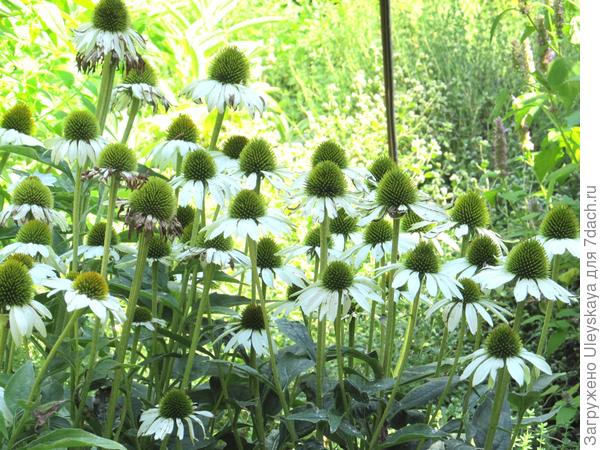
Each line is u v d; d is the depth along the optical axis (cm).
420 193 140
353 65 353
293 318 200
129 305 135
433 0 348
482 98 299
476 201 144
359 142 272
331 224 154
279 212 139
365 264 207
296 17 397
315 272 152
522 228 215
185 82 318
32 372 130
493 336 133
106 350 163
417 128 285
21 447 123
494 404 133
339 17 377
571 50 216
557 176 189
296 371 141
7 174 198
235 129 281
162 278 150
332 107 330
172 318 152
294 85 392
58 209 168
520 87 295
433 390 138
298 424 141
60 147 146
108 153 138
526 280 133
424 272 135
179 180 143
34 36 229
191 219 154
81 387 139
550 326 188
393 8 358
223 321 152
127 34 148
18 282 127
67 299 127
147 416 133
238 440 142
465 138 303
